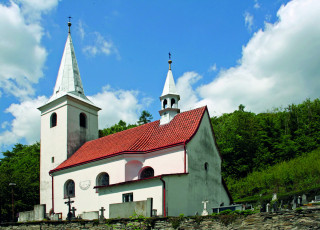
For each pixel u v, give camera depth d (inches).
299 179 1689.2
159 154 1154.7
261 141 2298.2
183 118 1270.9
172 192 1017.5
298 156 2053.4
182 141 1110.4
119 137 1416.1
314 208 634.2
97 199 1235.9
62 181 1387.8
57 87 1710.1
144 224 799.7
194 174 1118.4
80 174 1323.8
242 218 701.3
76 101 1641.2
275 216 666.2
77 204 1302.9
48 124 1658.5
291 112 2460.6
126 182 1071.0
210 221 734.5
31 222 960.3
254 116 2620.6
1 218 1606.8
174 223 769.6
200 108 1278.3
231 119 2496.3
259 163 2116.1
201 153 1183.6
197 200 1104.2
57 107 1636.3
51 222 933.2
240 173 2135.8
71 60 1761.8
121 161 1181.7
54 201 1397.6
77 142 1601.9
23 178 1801.2
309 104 2484.0
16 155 2844.5
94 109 1736.0
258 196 1675.7
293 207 832.3
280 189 1668.3
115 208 922.7
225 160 2187.5
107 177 1243.8
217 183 1243.8
